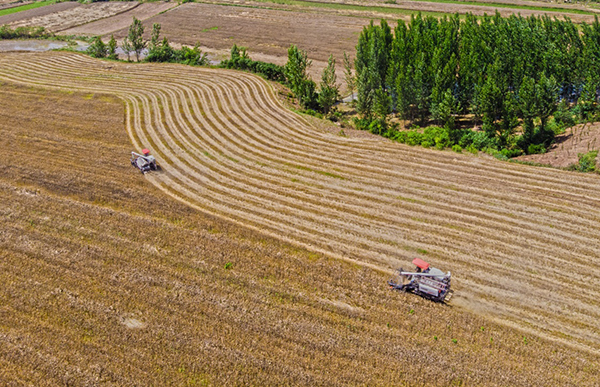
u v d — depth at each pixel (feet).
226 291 92.99
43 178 134.92
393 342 81.66
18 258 101.55
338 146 156.66
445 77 171.63
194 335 82.43
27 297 90.58
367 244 108.37
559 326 85.71
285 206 123.65
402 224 114.93
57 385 73.77
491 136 157.79
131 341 81.15
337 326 85.15
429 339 82.48
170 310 87.76
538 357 79.30
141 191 129.49
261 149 154.81
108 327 83.92
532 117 150.10
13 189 128.77
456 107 167.43
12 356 78.07
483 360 78.38
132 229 111.75
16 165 142.20
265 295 92.27
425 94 178.09
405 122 191.93
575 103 187.21
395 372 75.92
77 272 97.55
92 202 124.26
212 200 126.93
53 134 164.35
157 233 110.73
